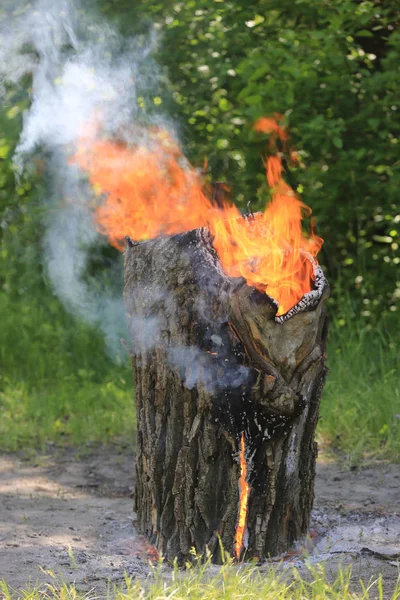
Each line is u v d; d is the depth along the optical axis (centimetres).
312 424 489
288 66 915
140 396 504
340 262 1004
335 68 948
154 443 491
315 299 455
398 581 427
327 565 468
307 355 467
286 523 491
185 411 474
